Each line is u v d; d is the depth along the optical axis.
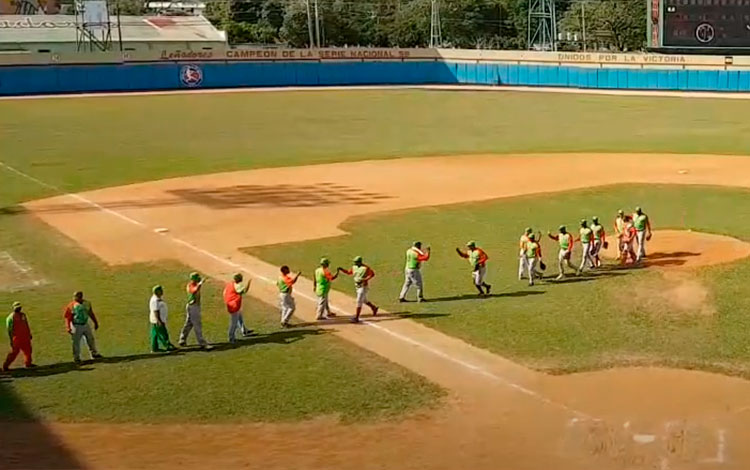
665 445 17.02
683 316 24.66
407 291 26.48
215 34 134.00
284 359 21.70
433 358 21.70
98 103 89.25
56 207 40.25
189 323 22.48
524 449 16.89
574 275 28.89
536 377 20.50
